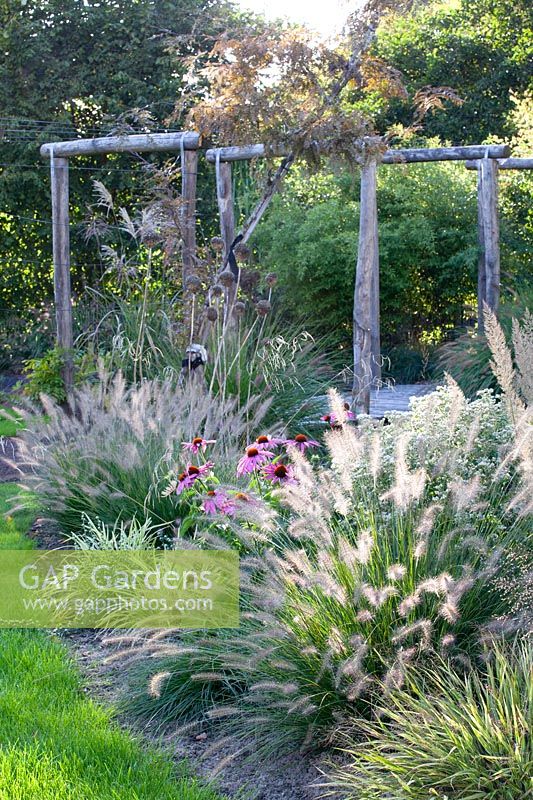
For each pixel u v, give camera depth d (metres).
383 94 6.65
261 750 3.06
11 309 14.97
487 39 17.94
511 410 3.95
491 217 9.29
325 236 12.28
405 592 3.06
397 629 2.99
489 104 17.83
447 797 2.44
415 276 13.20
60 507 5.26
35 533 5.61
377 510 3.50
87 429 5.75
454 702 2.73
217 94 6.75
